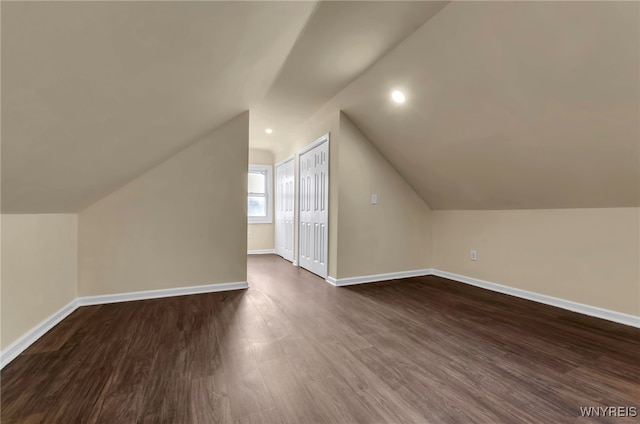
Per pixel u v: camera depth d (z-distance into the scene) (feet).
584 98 5.81
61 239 7.44
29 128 3.40
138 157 7.42
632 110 5.50
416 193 12.71
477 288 10.83
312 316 7.75
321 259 12.19
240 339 6.30
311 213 13.16
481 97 7.18
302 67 8.30
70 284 7.98
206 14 3.70
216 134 10.08
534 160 7.82
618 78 5.20
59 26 2.41
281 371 5.06
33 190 5.05
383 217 11.88
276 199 18.80
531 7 5.10
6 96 2.72
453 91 7.52
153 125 6.24
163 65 4.28
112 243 8.82
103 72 3.47
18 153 3.68
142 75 4.16
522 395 4.47
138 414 3.94
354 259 11.25
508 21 5.50
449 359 5.55
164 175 9.41
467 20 5.92
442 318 7.72
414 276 12.71
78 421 3.80
